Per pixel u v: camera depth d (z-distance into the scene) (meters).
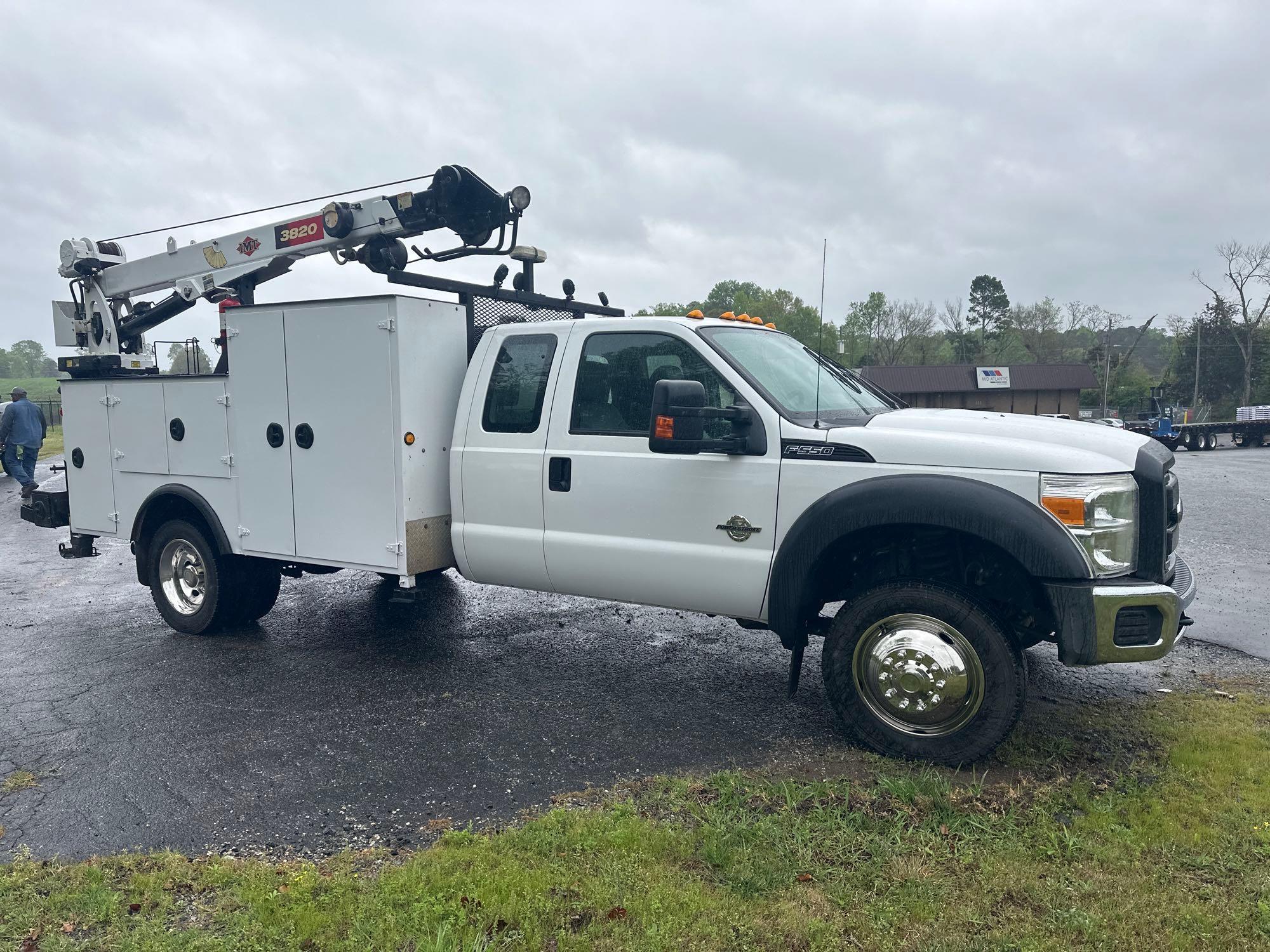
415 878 3.05
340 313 5.25
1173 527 4.19
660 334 4.72
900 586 4.00
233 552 6.01
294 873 3.17
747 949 2.66
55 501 7.08
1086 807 3.51
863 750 4.19
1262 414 37.97
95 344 7.78
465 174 5.80
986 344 80.31
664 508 4.61
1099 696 4.90
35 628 6.81
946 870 3.09
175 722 4.75
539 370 5.07
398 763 4.19
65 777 4.08
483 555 5.27
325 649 6.10
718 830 3.34
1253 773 3.79
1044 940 2.68
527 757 4.23
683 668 5.66
